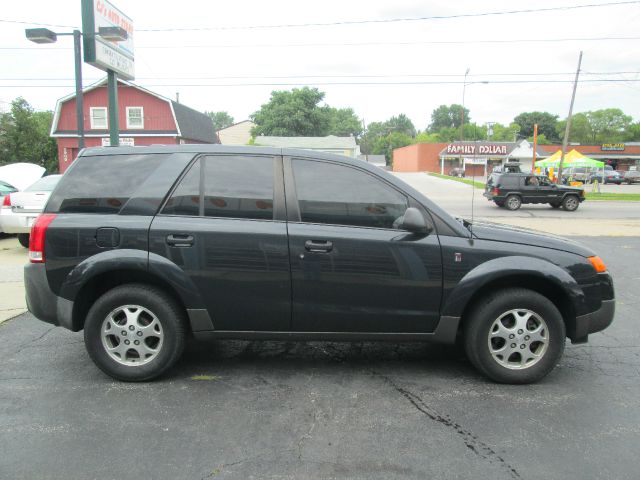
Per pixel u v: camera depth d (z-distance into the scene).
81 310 3.86
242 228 3.66
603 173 48.28
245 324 3.76
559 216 19.33
